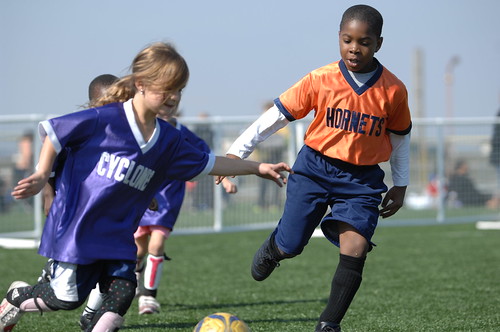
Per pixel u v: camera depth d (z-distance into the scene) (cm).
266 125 920
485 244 2089
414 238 2261
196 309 1180
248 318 1093
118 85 778
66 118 725
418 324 1026
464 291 1321
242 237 2323
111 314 721
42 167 718
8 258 1798
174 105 741
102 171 732
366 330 988
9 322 796
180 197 1187
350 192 888
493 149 2712
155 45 738
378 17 866
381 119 884
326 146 890
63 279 735
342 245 872
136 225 760
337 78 889
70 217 731
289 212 913
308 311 1148
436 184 2706
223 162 797
